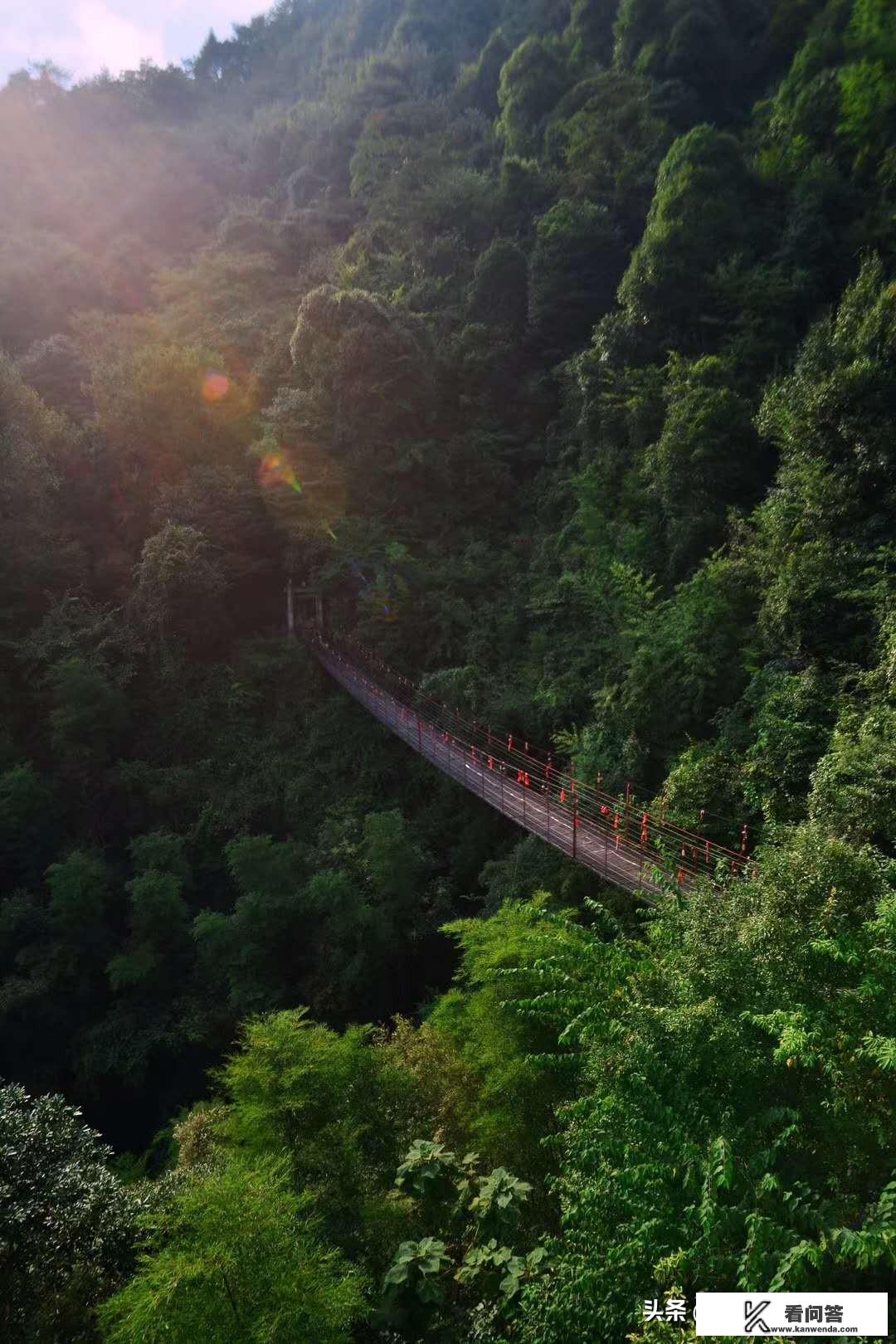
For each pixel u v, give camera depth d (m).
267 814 24.05
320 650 27.45
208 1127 9.09
